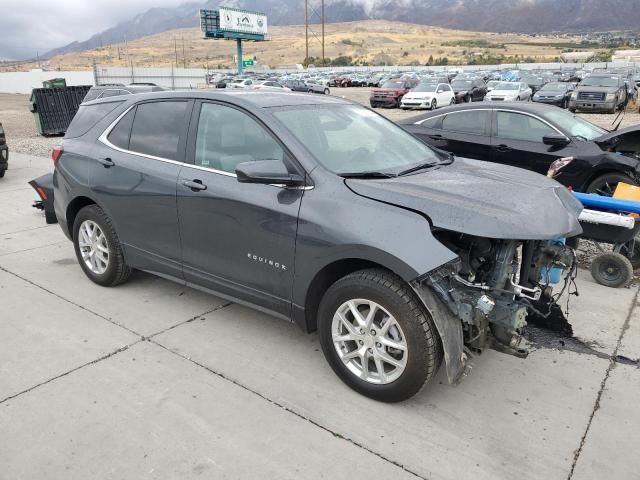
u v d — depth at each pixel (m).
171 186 3.94
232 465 2.70
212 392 3.29
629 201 4.68
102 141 4.57
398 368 3.05
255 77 62.91
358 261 3.16
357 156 3.60
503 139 7.57
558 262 3.66
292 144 3.41
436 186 3.20
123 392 3.28
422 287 2.88
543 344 3.88
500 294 3.07
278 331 4.05
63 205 4.93
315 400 3.22
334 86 57.12
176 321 4.20
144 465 2.70
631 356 3.72
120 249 4.57
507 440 2.89
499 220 2.84
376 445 2.84
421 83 29.59
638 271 5.31
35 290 4.79
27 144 15.05
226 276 3.77
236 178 3.62
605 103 23.41
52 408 3.12
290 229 3.29
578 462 2.74
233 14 77.25
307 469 2.68
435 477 2.63
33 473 2.64
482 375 3.48
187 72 59.03
